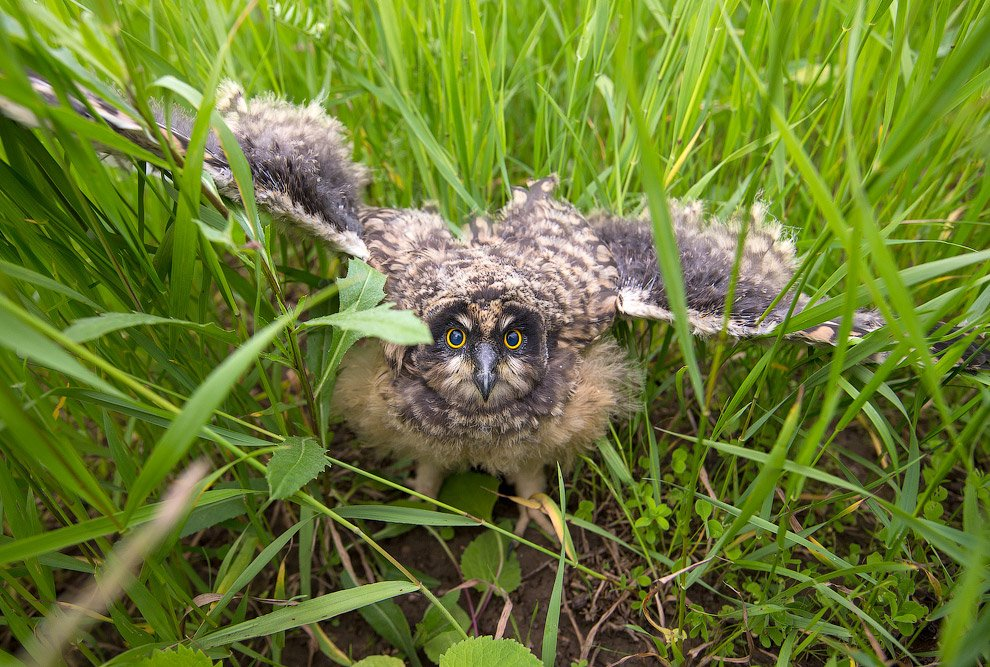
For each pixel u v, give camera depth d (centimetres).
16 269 18
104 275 24
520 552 32
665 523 28
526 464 33
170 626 23
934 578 25
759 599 26
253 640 29
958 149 31
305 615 22
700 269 31
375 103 39
